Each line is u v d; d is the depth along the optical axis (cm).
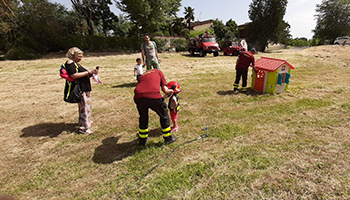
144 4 2306
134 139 405
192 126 451
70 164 331
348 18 3194
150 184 275
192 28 4562
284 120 462
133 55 2048
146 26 2477
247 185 261
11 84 899
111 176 298
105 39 2316
